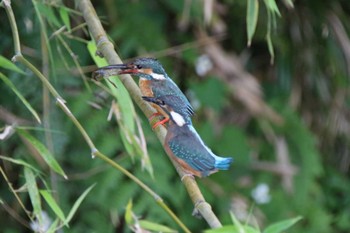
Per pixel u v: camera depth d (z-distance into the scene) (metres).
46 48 9.30
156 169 10.73
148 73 6.97
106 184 10.49
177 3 11.37
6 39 10.70
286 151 12.30
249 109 12.34
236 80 12.20
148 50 11.14
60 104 6.88
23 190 7.56
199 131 11.64
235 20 12.50
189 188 6.35
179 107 6.62
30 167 7.32
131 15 11.34
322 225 11.95
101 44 7.26
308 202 12.11
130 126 7.55
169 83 6.95
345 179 13.20
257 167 12.12
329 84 13.23
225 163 6.30
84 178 10.58
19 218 11.05
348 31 13.12
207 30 12.15
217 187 11.58
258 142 12.47
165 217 10.61
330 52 13.03
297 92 13.01
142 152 7.75
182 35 11.91
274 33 12.14
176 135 6.39
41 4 8.12
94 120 10.53
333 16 13.07
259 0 12.13
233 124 12.45
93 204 10.66
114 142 10.65
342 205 12.91
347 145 13.42
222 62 12.07
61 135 10.30
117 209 10.49
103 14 11.35
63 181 10.54
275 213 11.72
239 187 11.80
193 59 11.59
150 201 10.61
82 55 10.80
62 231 10.23
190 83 11.71
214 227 6.10
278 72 12.97
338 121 13.30
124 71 7.00
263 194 11.84
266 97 12.84
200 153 6.30
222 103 11.67
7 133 7.36
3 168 10.89
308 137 12.27
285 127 12.39
